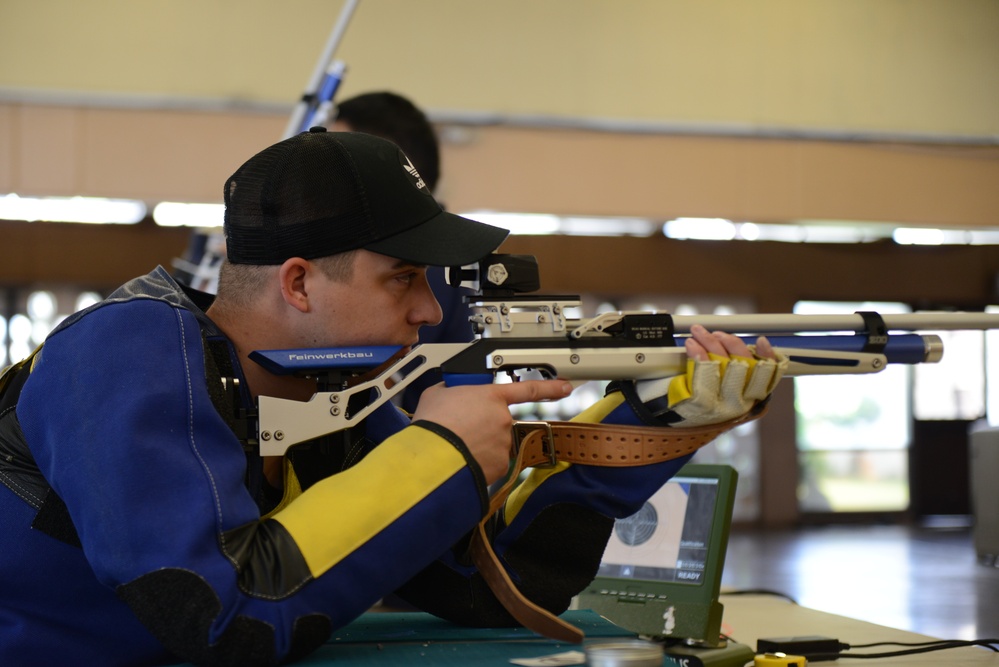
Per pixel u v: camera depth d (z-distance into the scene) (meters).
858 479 15.39
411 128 3.36
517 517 1.89
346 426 1.65
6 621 1.56
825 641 2.12
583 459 1.85
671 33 10.15
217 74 9.45
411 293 1.71
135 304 1.56
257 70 9.49
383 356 1.66
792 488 15.18
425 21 9.81
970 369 15.55
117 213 13.09
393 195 1.64
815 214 10.64
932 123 10.49
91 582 1.57
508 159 10.24
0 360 13.09
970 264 15.29
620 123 10.16
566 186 10.36
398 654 1.55
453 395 1.62
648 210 10.50
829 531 14.44
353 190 1.62
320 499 1.49
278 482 1.80
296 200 1.63
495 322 1.72
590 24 10.05
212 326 1.65
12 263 13.15
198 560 1.38
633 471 1.85
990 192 10.74
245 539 1.43
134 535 1.40
